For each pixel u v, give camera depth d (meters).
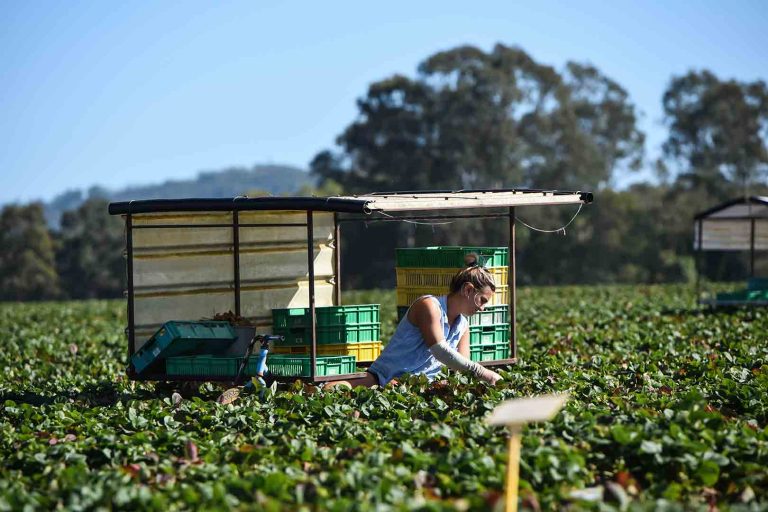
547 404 6.64
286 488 7.31
